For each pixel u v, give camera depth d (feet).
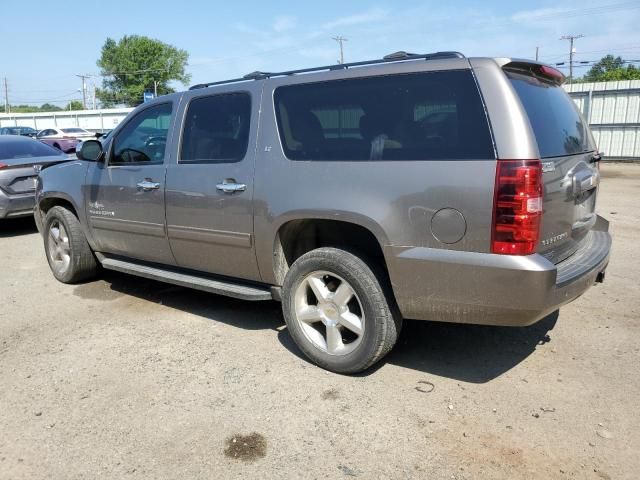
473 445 9.41
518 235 9.43
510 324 10.06
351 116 11.41
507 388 11.30
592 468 8.76
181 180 14.21
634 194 37.99
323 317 12.05
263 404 10.84
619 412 10.31
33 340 14.23
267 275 13.05
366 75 11.33
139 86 286.66
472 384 11.50
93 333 14.62
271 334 14.37
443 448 9.35
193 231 14.15
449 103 10.22
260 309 16.34
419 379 11.77
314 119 11.95
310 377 11.93
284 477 8.71
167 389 11.51
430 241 10.22
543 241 9.98
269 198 12.35
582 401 10.72
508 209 9.43
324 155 11.66
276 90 12.66
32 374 12.30
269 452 9.34
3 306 16.94
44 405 10.98
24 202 27.94
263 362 12.70
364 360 11.44
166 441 9.71
